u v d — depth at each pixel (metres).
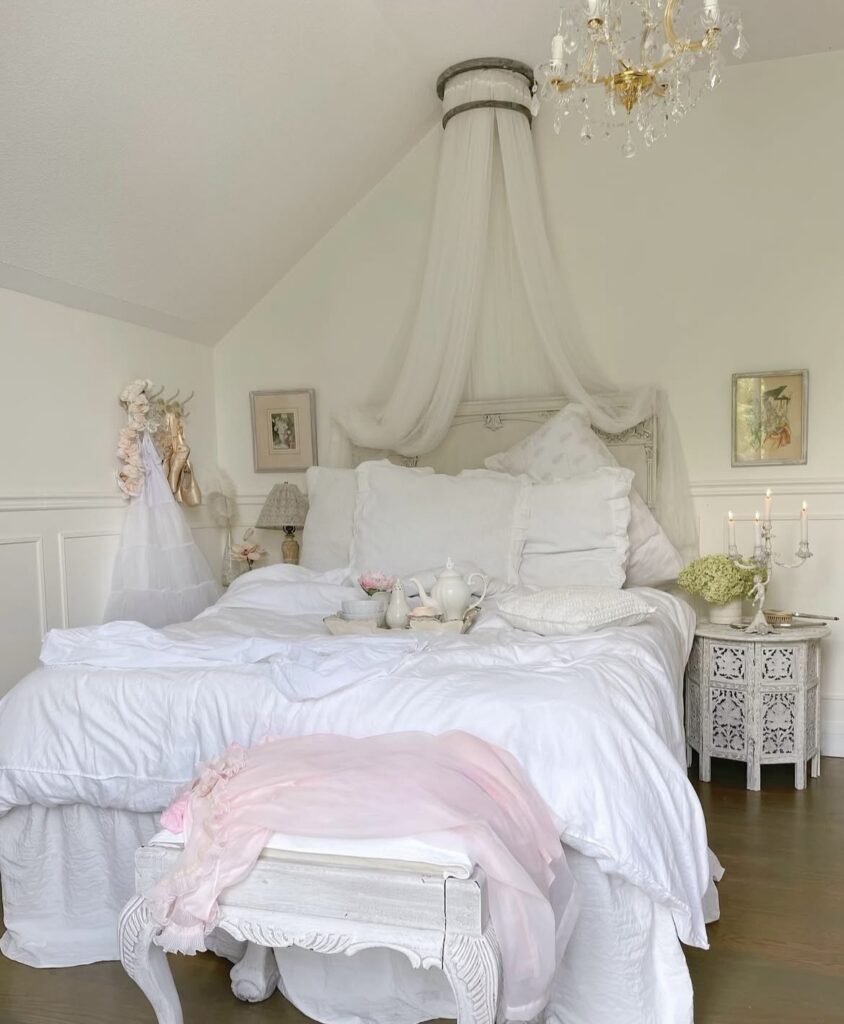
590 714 1.72
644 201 3.74
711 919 2.11
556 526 3.18
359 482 3.54
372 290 4.16
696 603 3.68
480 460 3.88
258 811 1.52
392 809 1.49
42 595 3.14
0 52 2.25
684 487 3.67
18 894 2.13
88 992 1.92
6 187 2.63
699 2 3.05
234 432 4.44
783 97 3.55
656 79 2.58
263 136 3.28
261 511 4.24
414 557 3.21
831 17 3.21
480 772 1.60
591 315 3.83
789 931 2.08
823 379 3.53
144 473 3.63
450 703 1.80
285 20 2.85
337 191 3.97
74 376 3.36
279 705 1.93
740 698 3.12
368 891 1.42
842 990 1.84
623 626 2.49
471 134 3.63
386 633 2.42
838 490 3.50
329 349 4.25
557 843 1.58
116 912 2.09
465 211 3.67
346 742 1.75
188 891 1.48
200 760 1.97
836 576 3.52
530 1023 1.64
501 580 3.12
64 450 3.29
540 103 3.82
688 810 1.77
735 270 3.63
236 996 1.88
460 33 3.31
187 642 2.26
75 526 3.32
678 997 1.67
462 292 3.71
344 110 3.47
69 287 3.22
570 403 3.65
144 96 2.70
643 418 3.59
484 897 1.39
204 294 3.94
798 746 3.10
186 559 3.71
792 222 3.55
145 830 2.06
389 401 3.96
